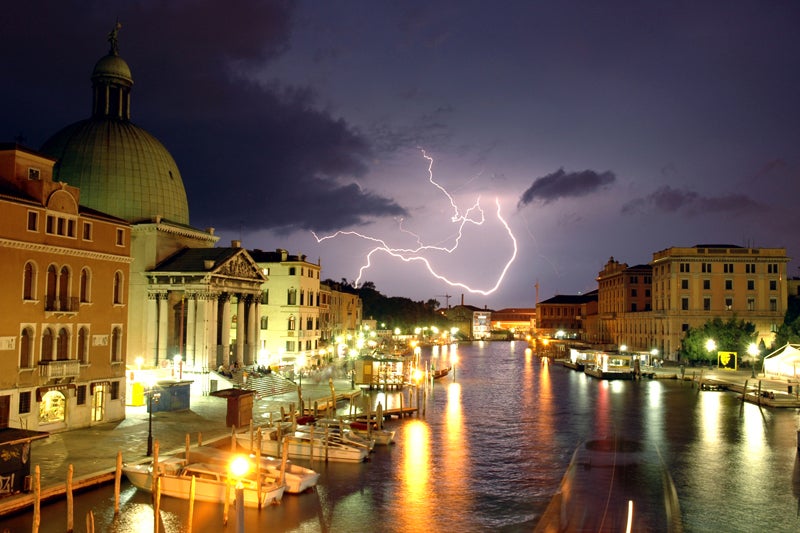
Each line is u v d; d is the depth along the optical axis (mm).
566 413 67750
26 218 43562
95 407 49438
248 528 32625
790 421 61688
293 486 37719
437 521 33906
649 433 55750
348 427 52969
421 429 58125
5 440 31672
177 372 70438
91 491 35375
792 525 33406
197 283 73562
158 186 78250
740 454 47812
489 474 42562
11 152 45594
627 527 24375
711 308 117250
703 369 103812
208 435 46625
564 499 26109
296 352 98875
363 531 32531
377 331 196125
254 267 82750
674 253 118125
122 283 51969
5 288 42156
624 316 148500
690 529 32688
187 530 30906
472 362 152125
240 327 81375
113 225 51094
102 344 49844
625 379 103875
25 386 43312
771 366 93375
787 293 121000
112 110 79312
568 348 158000
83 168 74875
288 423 52812
